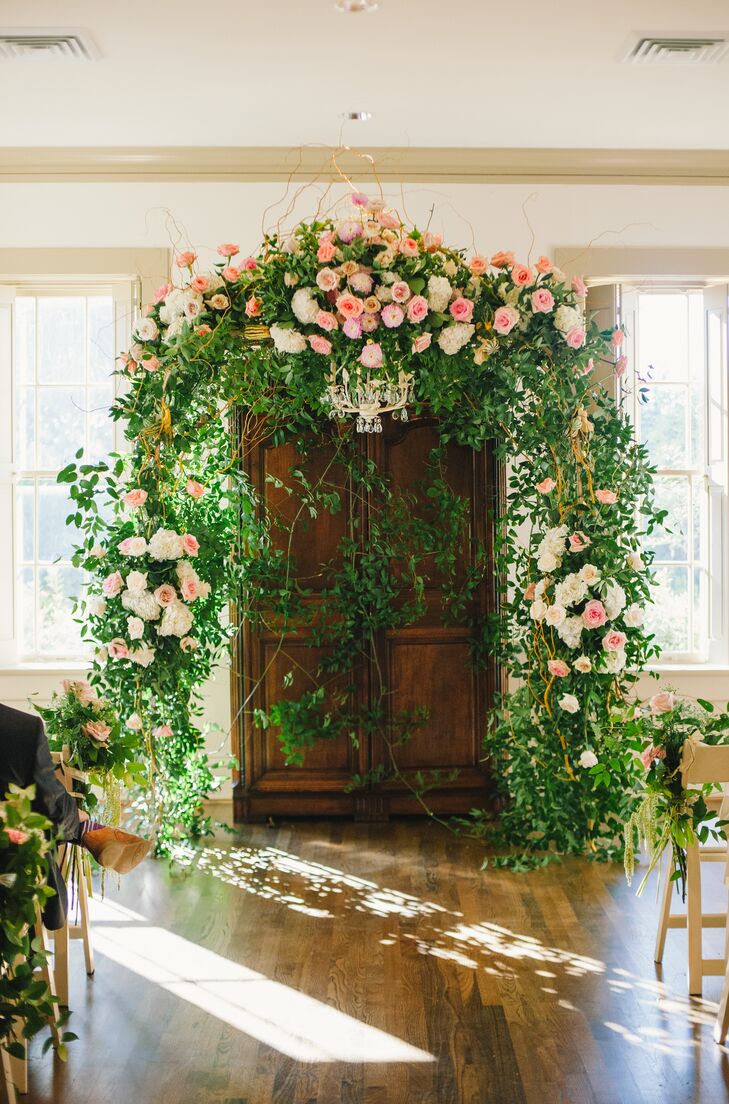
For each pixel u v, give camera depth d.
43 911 3.07
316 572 5.63
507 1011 3.52
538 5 4.17
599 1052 3.25
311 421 5.29
